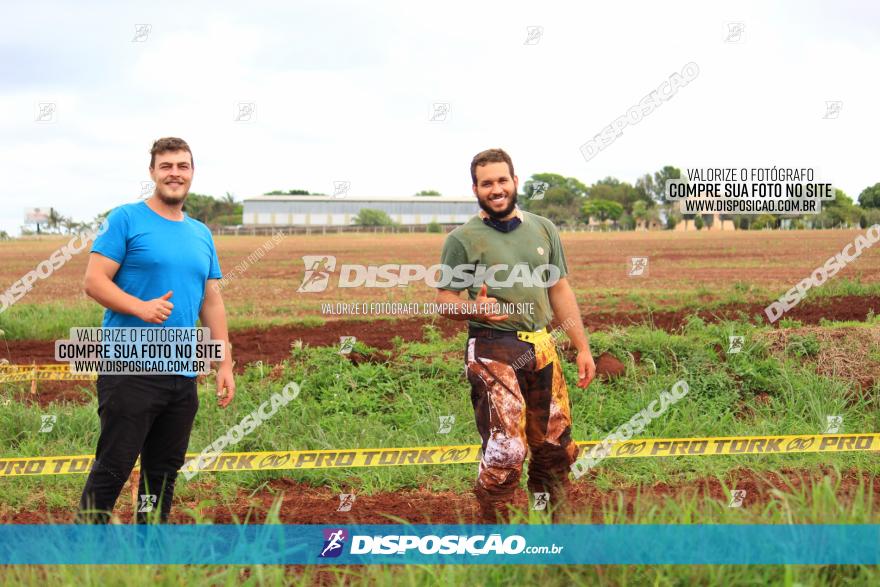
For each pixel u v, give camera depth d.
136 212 4.41
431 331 10.21
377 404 7.83
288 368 8.70
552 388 4.51
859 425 7.16
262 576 3.49
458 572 3.59
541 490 4.64
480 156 4.48
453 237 4.51
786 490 5.46
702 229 42.75
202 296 4.62
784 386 7.89
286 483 6.14
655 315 11.87
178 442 4.55
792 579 3.44
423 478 6.07
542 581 3.60
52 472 5.86
